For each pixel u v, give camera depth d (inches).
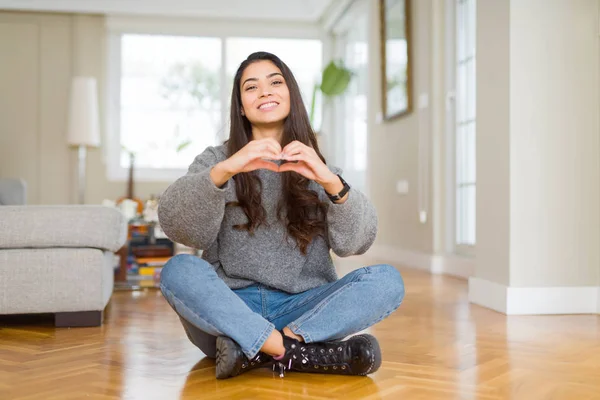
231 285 78.5
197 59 311.4
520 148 127.1
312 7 306.0
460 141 191.0
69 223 108.4
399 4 224.5
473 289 139.1
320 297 76.8
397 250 233.3
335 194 73.0
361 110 279.3
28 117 298.7
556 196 128.0
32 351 90.2
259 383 72.2
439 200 201.2
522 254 126.8
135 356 86.8
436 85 200.8
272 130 81.0
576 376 76.8
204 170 71.9
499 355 88.0
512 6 127.0
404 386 71.4
